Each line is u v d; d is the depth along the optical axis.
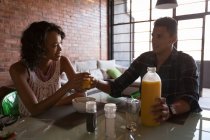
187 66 1.11
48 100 1.10
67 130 0.81
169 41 1.17
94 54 5.25
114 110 0.75
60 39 1.31
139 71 1.38
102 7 5.46
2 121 0.90
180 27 4.82
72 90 1.26
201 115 0.97
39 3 3.66
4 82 3.17
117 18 5.78
